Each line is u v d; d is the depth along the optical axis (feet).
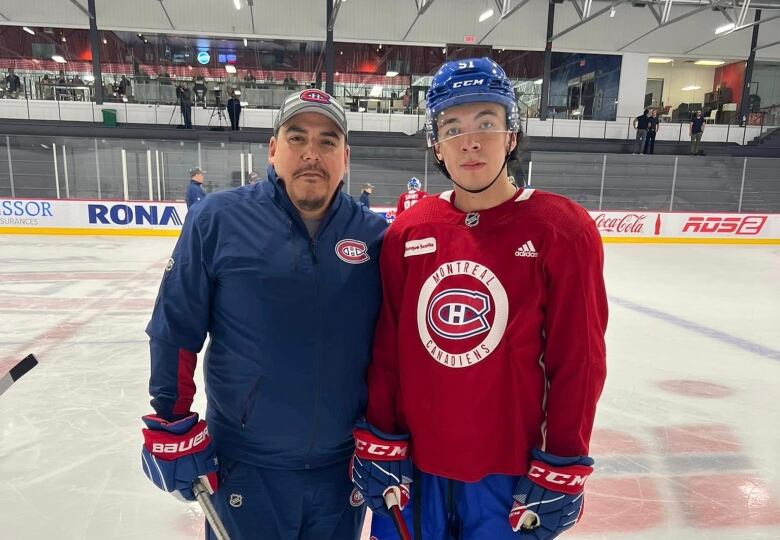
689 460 9.29
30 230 35.65
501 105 3.76
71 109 50.08
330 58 51.34
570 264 3.63
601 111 57.16
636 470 8.92
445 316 3.84
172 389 4.18
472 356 3.81
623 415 11.08
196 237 4.21
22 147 37.65
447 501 4.09
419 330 3.98
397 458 4.14
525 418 3.92
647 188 45.11
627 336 16.89
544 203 3.80
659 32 55.21
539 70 55.88
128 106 50.85
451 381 3.87
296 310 4.12
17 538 6.82
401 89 55.62
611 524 7.45
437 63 55.47
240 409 4.24
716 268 30.09
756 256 34.91
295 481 4.40
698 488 8.43
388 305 4.28
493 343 3.79
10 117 49.70
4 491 7.80
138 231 36.60
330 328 4.20
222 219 4.19
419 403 4.03
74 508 7.43
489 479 4.01
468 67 3.77
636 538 7.17
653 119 49.47
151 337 4.25
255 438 4.27
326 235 4.27
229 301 4.15
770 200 45.21
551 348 3.77
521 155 4.09
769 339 16.83
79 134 47.19
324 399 4.25
